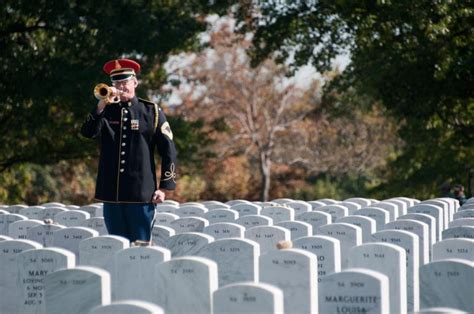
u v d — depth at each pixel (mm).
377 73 37094
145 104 14875
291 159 76188
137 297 12562
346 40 39656
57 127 38844
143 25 36125
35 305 12742
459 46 36969
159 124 14781
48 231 16312
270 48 40688
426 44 35781
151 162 14805
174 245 14680
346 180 72938
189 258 11602
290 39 40562
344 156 74500
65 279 11195
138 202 14586
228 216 19062
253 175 77188
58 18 35844
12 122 37281
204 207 21016
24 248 13555
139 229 14719
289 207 21578
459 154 45375
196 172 45188
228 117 75625
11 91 36031
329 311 10758
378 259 12703
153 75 42719
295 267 11906
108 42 35906
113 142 14680
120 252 12586
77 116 37219
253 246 13242
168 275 11609
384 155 73375
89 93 34844
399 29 36812
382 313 10602
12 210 22594
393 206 20766
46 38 37938
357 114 72000
